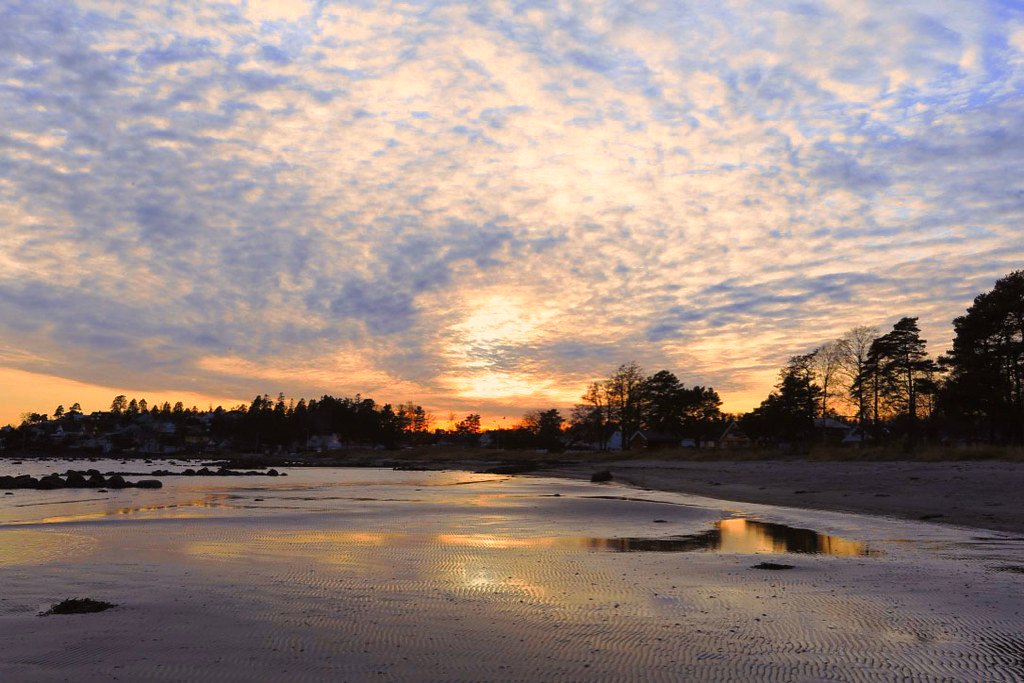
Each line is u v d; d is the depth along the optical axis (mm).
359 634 9273
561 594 11867
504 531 21469
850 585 12625
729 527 22469
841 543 18406
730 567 14672
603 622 9953
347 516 25781
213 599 11305
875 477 35812
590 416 123375
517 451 121312
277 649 8570
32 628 9492
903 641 8969
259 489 44969
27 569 14039
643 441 118938
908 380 70750
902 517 23719
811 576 13555
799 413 82625
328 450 167875
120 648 8578
